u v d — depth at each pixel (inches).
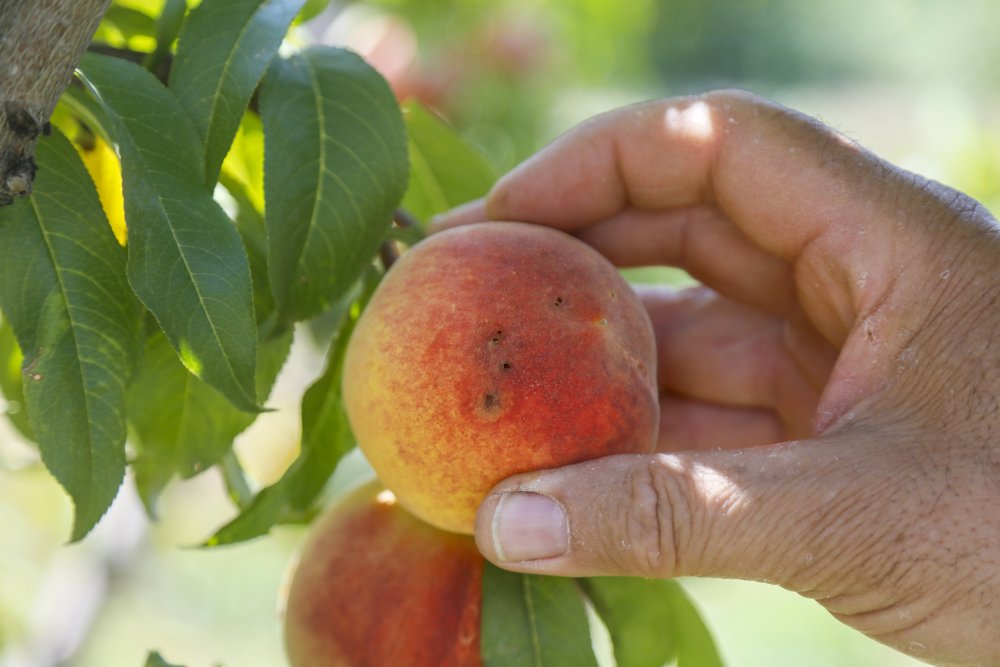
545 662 20.6
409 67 40.4
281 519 22.0
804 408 24.0
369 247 20.5
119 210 20.7
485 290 20.1
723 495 19.6
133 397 20.8
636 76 83.4
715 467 19.7
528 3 50.0
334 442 21.9
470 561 21.3
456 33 45.1
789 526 19.5
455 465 20.0
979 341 20.1
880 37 214.4
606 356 20.1
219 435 21.2
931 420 20.0
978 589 19.4
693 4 221.9
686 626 22.1
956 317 20.3
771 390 24.2
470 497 20.2
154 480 21.2
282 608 22.0
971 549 19.4
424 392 19.9
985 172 39.9
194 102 19.5
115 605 42.8
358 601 21.1
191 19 19.7
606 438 20.0
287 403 35.0
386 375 20.1
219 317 18.7
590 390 19.9
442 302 20.1
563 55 52.6
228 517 42.3
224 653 46.7
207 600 50.6
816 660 50.2
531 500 19.7
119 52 20.4
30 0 17.8
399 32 39.8
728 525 19.6
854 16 219.3
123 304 19.2
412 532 21.4
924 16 202.7
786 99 195.6
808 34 223.3
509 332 19.9
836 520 19.5
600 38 56.4
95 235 19.2
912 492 19.5
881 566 19.5
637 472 19.7
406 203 24.3
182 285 18.7
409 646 21.0
